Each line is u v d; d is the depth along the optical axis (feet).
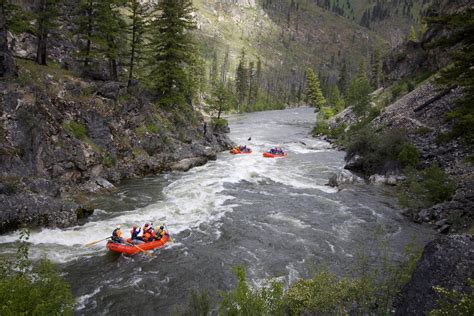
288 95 533.14
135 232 59.41
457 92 119.24
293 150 160.15
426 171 79.36
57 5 106.93
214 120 173.47
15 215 61.52
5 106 74.43
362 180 99.14
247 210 77.05
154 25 128.77
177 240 62.08
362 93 189.26
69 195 79.82
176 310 38.04
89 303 43.34
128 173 100.78
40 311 22.97
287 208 78.43
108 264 53.36
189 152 123.95
